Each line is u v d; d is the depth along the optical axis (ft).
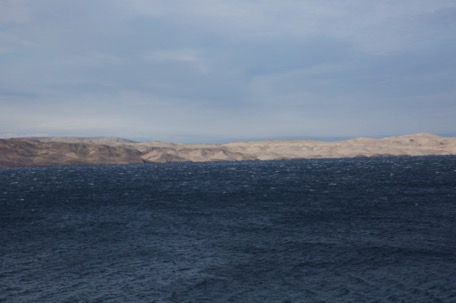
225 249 121.19
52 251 121.39
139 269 102.32
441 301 78.64
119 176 516.32
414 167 581.94
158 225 163.12
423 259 106.01
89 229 156.15
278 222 164.04
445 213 176.76
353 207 201.16
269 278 93.86
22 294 85.92
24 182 424.46
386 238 130.82
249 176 472.85
